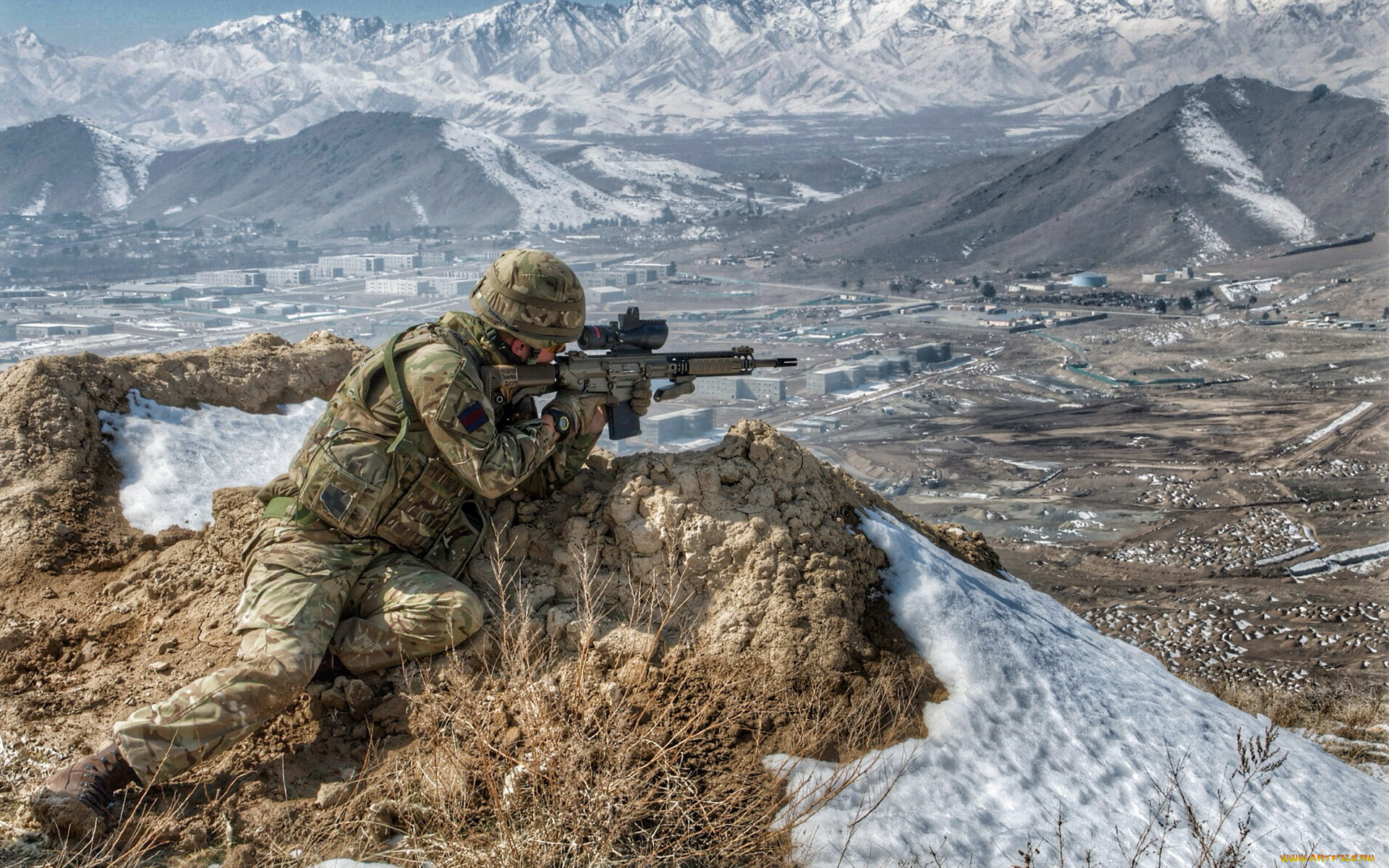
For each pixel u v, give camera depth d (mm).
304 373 8508
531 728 3826
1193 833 3887
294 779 3918
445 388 4254
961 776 4004
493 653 4387
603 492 5125
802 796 3793
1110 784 4113
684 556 4695
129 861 3393
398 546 4555
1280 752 4691
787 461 5047
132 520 6473
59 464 6586
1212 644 110438
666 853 3543
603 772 3615
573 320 4715
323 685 4340
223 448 7453
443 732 4000
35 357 7191
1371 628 111500
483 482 4328
